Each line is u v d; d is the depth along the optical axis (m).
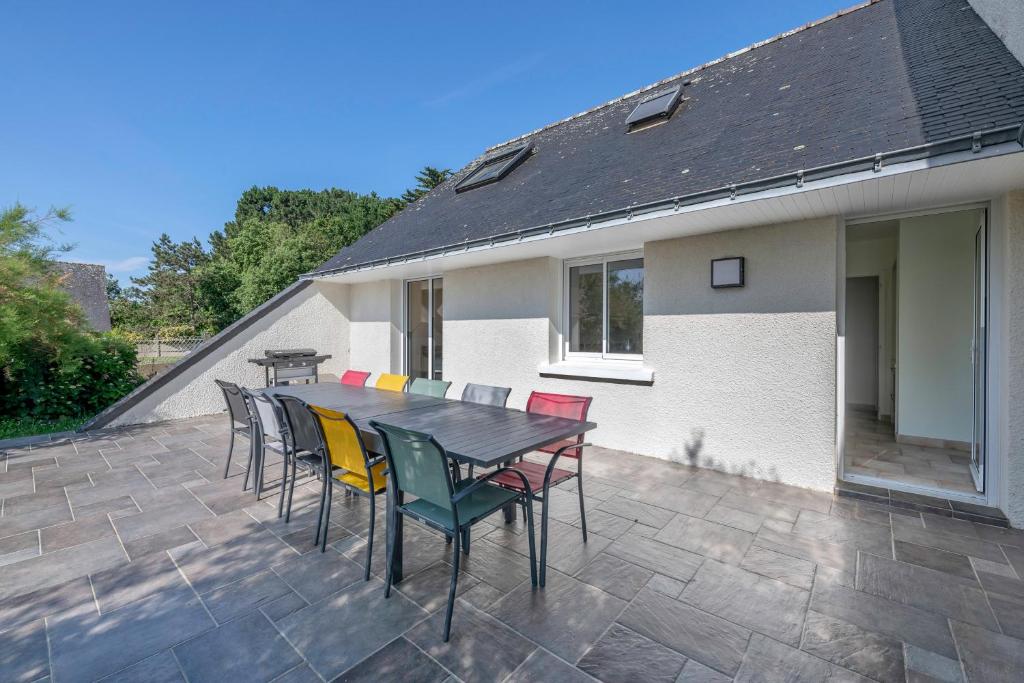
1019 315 3.31
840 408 4.30
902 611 2.40
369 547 2.76
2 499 4.06
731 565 2.89
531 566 2.63
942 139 2.84
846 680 1.93
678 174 4.71
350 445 2.90
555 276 6.38
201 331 23.59
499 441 2.82
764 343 4.47
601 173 6.06
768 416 4.46
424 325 8.91
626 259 5.82
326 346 9.80
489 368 7.04
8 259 6.28
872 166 3.02
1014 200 3.30
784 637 2.20
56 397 7.17
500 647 2.14
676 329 5.05
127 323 28.98
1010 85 3.26
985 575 2.74
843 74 5.06
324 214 39.41
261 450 4.08
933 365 5.69
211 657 2.07
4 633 2.24
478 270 7.16
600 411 5.79
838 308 4.18
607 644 2.16
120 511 3.79
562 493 4.18
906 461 5.01
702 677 1.95
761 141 4.48
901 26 5.60
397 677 1.95
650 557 3.00
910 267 5.80
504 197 7.36
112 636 2.22
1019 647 2.11
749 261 4.53
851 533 3.32
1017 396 3.34
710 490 4.23
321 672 1.98
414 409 3.96
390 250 7.82
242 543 3.23
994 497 3.63
